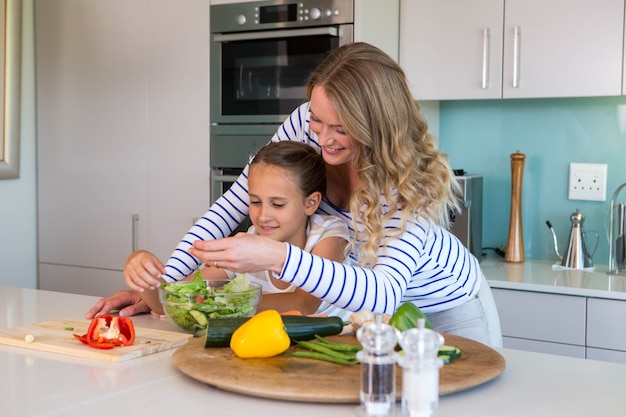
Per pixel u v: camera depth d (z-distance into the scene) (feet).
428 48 9.98
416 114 5.53
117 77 11.33
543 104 10.44
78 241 11.96
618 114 10.02
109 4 11.30
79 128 11.76
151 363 4.58
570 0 9.13
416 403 3.28
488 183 10.85
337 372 4.05
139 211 11.30
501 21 9.51
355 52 5.29
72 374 4.33
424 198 5.36
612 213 9.54
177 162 10.91
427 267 5.81
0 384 4.14
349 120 5.11
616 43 8.93
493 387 4.12
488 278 9.15
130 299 6.16
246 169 6.73
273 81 10.07
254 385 3.83
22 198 12.17
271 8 9.97
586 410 3.76
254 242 4.71
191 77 10.70
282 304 5.63
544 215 10.55
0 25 11.51
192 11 10.61
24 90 12.05
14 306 6.28
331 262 4.88
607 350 8.45
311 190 5.95
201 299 5.08
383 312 4.97
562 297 8.66
